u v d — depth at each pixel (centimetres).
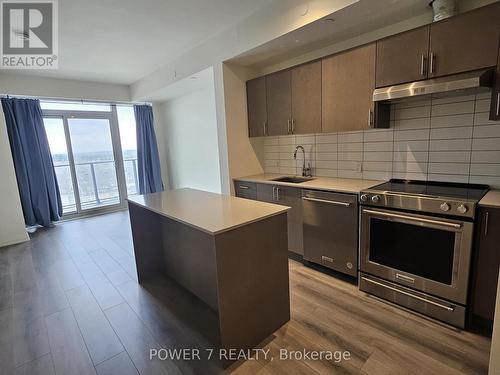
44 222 468
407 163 257
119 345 188
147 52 376
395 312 211
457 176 229
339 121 264
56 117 500
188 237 242
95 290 262
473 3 204
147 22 288
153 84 477
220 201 230
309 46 292
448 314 191
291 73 300
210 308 229
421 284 201
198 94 514
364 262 232
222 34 321
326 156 321
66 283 277
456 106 223
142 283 274
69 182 527
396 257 213
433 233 191
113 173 581
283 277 197
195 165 559
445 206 182
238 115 354
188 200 240
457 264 182
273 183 306
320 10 227
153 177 602
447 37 190
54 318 220
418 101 242
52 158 484
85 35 310
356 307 218
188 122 553
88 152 545
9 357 181
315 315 210
